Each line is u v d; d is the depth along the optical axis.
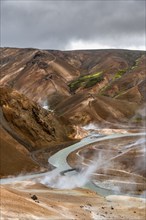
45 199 41.31
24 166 76.06
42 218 30.44
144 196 63.94
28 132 113.69
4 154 74.56
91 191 63.50
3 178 67.06
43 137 117.44
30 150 102.25
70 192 57.59
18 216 28.55
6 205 30.14
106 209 47.12
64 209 38.38
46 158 95.50
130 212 48.22
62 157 98.12
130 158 91.50
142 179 77.06
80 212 39.53
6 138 89.06
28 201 34.66
